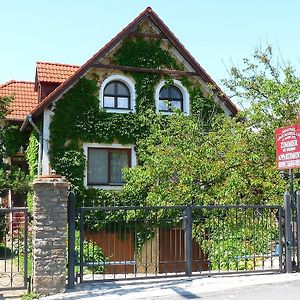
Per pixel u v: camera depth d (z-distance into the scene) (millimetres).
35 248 8414
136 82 20719
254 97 17641
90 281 9000
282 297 7926
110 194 19750
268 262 11750
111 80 20438
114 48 20578
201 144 16047
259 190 14984
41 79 21375
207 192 14781
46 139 19453
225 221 11789
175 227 11320
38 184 8547
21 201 23297
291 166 10297
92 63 20031
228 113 21578
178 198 14734
